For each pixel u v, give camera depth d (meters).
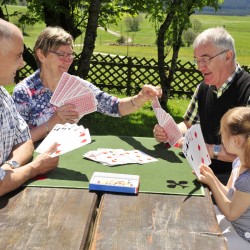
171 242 1.91
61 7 7.02
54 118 3.23
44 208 2.17
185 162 2.89
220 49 3.16
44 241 1.88
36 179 2.51
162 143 3.26
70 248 1.83
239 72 3.25
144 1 8.24
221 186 2.58
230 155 3.19
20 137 2.82
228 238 2.50
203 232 2.00
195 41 3.27
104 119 8.05
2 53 2.43
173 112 9.04
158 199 2.31
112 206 2.22
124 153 3.00
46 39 3.37
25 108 3.45
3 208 2.17
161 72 8.55
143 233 1.98
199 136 2.59
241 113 2.47
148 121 8.15
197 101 3.51
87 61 7.10
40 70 3.50
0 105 2.61
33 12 7.96
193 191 2.43
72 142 2.74
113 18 8.70
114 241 1.90
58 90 3.21
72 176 2.57
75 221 2.05
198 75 10.77
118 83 11.14
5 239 1.89
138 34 33.12
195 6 8.00
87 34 7.04
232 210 2.40
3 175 2.28
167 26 8.02
